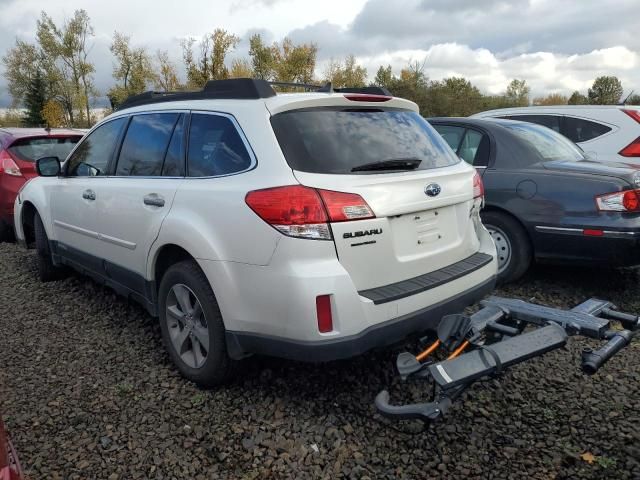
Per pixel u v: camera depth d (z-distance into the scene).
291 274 2.72
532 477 2.56
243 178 3.00
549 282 5.40
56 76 45.41
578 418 3.01
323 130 3.07
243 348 3.02
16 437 2.92
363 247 2.85
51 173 5.02
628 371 3.52
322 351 2.72
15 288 5.49
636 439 2.81
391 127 3.38
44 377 3.59
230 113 3.25
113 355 3.90
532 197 4.86
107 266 4.27
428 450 2.78
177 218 3.29
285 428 2.98
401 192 3.01
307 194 2.74
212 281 3.06
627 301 4.89
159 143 3.76
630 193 4.49
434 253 3.25
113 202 4.02
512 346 2.67
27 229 6.04
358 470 2.64
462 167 3.64
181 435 2.94
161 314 3.62
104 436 2.93
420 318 3.00
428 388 3.33
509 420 3.01
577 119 7.96
